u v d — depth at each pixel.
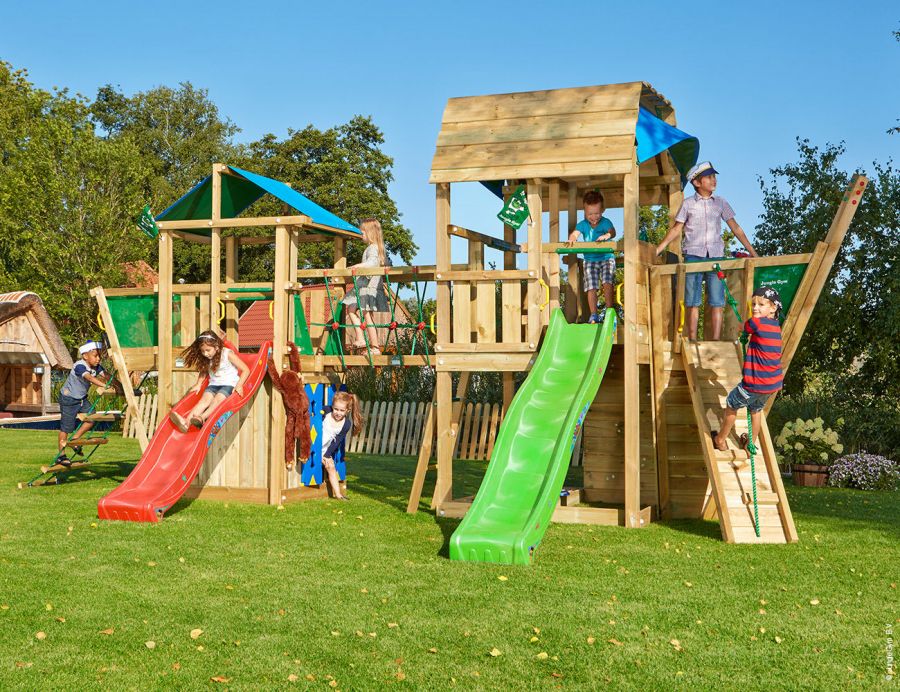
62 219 30.36
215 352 10.68
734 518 8.89
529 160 10.12
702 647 5.44
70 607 6.16
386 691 4.71
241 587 6.77
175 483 9.93
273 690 4.72
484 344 10.38
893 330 16.61
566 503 10.66
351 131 40.34
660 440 10.44
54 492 11.48
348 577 7.12
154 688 4.73
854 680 4.91
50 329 24.50
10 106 42.34
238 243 12.67
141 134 56.09
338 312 12.10
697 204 10.71
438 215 10.57
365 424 19.91
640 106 11.55
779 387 8.91
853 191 9.27
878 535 9.24
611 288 11.02
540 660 5.18
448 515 10.30
